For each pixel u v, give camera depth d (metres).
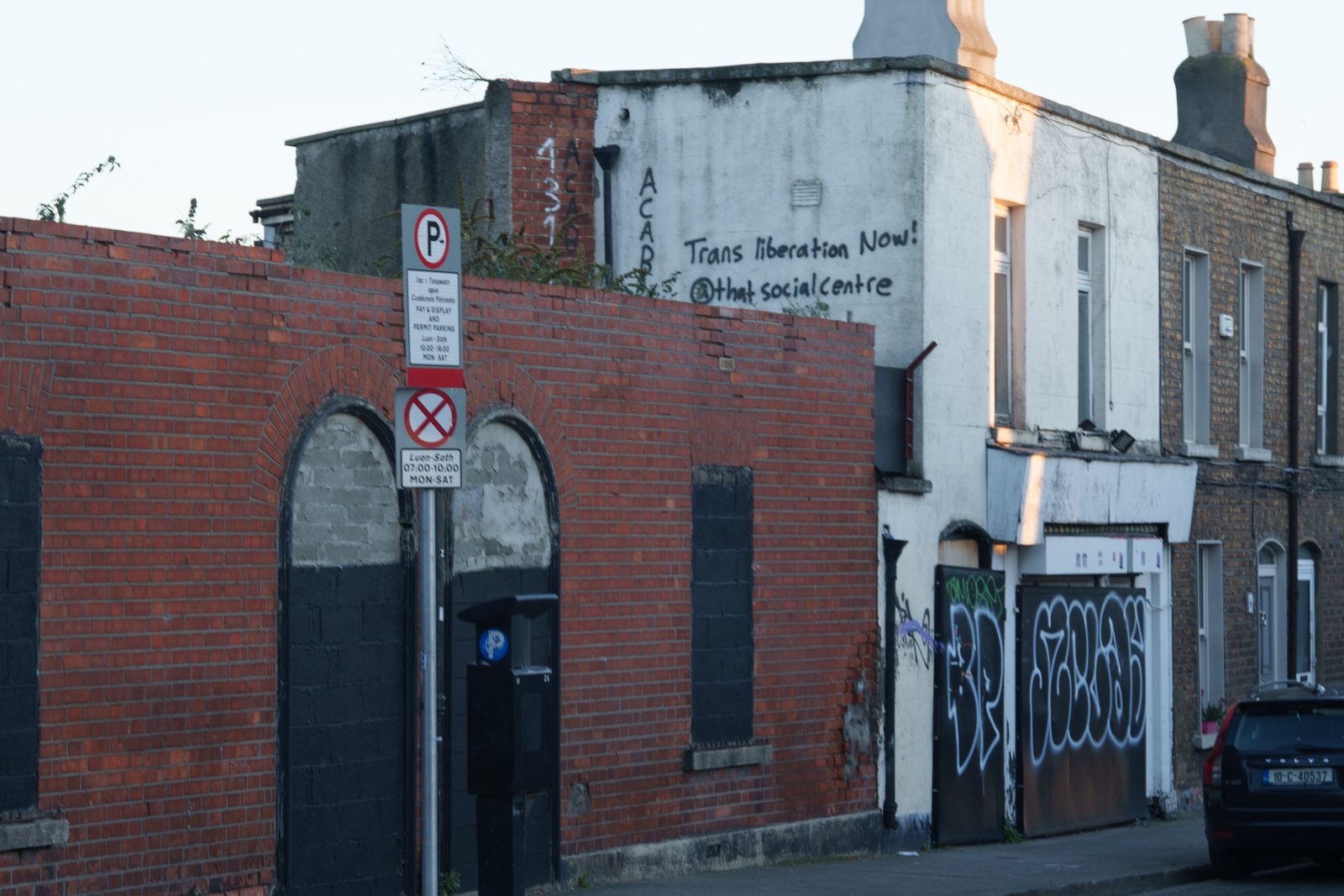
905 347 15.33
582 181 16.67
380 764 10.69
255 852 9.88
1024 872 13.77
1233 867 14.46
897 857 14.51
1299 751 13.82
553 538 11.88
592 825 12.07
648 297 12.71
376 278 10.77
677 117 16.34
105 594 9.22
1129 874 13.78
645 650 12.54
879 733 14.76
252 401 9.98
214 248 9.82
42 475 8.96
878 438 14.88
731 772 13.27
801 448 13.99
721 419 13.24
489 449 11.45
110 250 9.28
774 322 13.77
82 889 9.02
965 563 16.08
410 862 10.84
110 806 9.19
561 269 13.80
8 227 8.84
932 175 15.45
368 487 10.72
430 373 8.52
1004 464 16.08
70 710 9.03
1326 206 23.34
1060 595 17.41
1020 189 16.83
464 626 11.28
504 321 11.53
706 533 13.11
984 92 16.22
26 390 8.89
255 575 9.95
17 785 8.78
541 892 11.57
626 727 12.35
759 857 13.46
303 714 10.22
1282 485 22.08
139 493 9.38
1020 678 16.70
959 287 15.77
